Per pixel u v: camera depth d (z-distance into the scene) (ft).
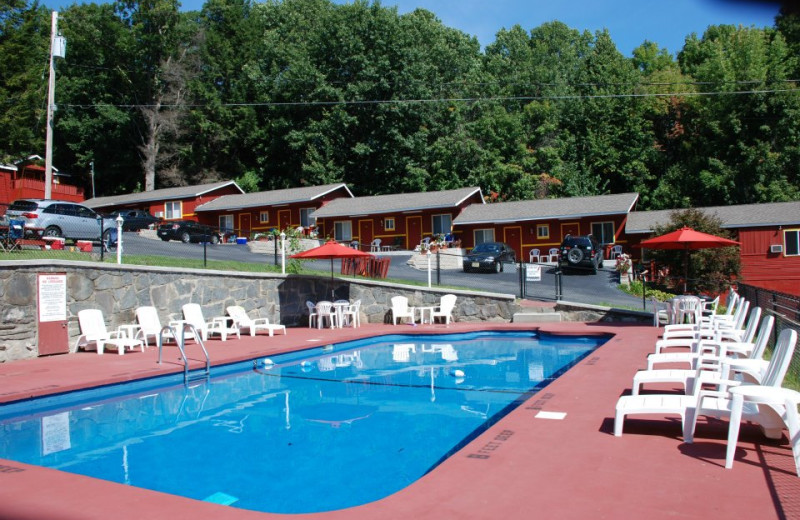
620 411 18.63
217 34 184.34
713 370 26.02
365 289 62.80
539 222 120.47
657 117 174.81
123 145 175.73
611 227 115.34
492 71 205.57
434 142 166.20
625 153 167.73
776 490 13.66
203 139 176.96
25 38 103.30
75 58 168.35
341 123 161.48
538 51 239.91
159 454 20.74
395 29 164.45
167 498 14.25
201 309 50.01
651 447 17.39
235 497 16.49
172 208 144.05
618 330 49.93
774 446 17.35
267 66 175.94
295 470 18.86
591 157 169.78
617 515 12.28
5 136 103.71
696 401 18.26
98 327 41.45
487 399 29.63
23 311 37.88
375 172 165.58
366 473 18.53
